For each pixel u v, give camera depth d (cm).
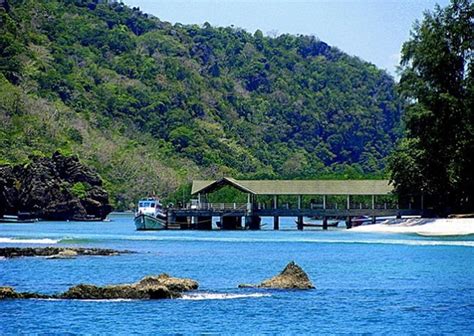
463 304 8825
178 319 7775
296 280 9612
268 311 8238
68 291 8638
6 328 7356
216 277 11081
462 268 12175
